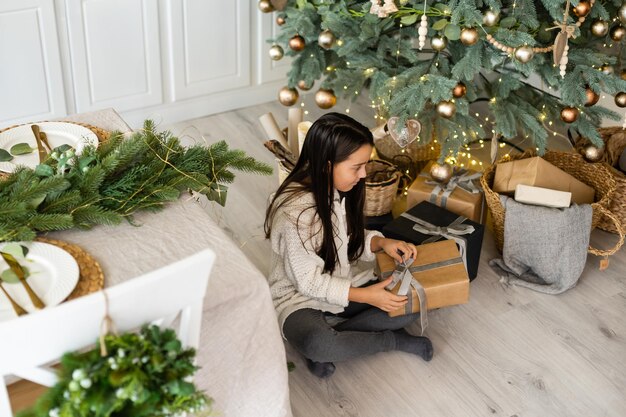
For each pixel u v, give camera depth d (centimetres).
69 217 144
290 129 277
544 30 259
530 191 244
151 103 337
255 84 362
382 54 276
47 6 293
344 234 207
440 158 264
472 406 207
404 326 225
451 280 215
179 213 158
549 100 288
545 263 246
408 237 234
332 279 203
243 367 152
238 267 143
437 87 251
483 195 267
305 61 294
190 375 111
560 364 222
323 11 275
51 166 160
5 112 306
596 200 269
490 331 233
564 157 274
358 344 210
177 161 170
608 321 239
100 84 321
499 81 277
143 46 322
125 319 113
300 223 194
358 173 194
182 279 114
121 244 147
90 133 180
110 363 106
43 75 306
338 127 187
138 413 107
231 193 296
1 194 151
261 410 161
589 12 258
